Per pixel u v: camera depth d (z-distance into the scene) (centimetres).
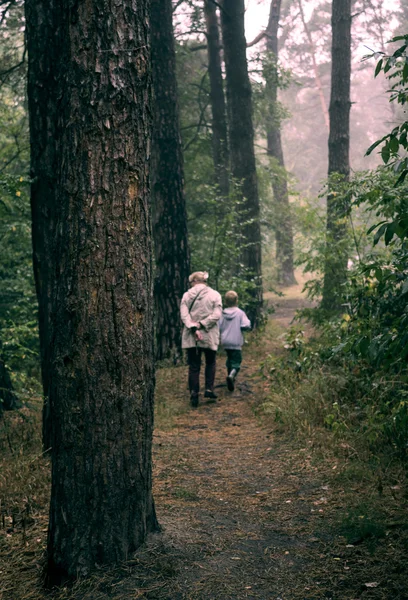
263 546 334
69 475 296
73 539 296
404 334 314
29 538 355
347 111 1286
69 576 295
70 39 296
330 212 902
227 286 1182
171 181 1020
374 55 336
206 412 707
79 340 292
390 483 409
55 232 304
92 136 293
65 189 296
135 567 301
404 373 462
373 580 287
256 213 1377
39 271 519
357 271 628
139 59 302
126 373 298
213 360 764
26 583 304
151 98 313
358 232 802
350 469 438
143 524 315
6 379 725
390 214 462
